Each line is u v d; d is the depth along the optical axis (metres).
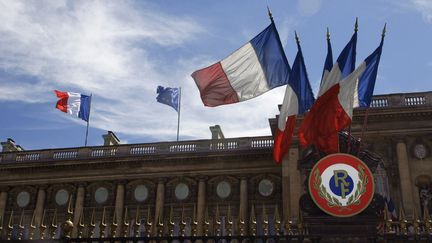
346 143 13.12
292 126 15.35
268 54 17.39
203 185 48.72
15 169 53.16
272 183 47.47
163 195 49.19
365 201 11.59
